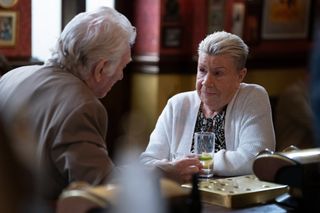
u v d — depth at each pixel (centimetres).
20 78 230
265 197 218
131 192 154
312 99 185
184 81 611
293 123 237
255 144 272
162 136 294
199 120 290
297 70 708
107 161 211
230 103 285
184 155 262
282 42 697
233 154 265
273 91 693
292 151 205
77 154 208
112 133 602
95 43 224
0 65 357
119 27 229
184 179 234
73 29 227
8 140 117
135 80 608
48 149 212
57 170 214
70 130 210
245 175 255
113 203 151
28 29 530
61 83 222
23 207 118
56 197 215
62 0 548
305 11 712
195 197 163
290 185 194
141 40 605
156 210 152
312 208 194
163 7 592
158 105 597
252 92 287
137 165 219
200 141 253
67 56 229
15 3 520
